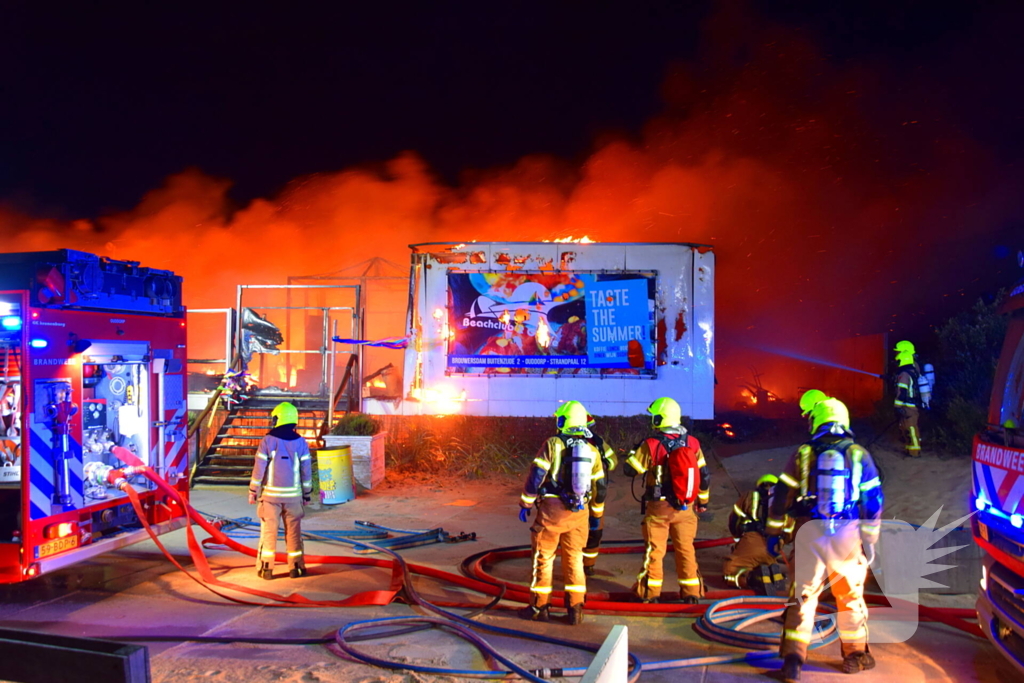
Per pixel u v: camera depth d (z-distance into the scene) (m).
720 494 9.63
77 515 5.80
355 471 10.76
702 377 12.34
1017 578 3.74
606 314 12.47
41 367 5.52
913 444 9.68
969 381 9.90
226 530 8.55
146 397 6.60
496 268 12.59
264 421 12.51
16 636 2.62
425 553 7.47
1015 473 3.74
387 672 4.43
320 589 6.29
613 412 12.39
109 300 6.20
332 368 12.34
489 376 12.52
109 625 5.36
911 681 4.33
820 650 4.85
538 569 5.46
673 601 5.75
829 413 4.50
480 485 11.07
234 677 4.35
